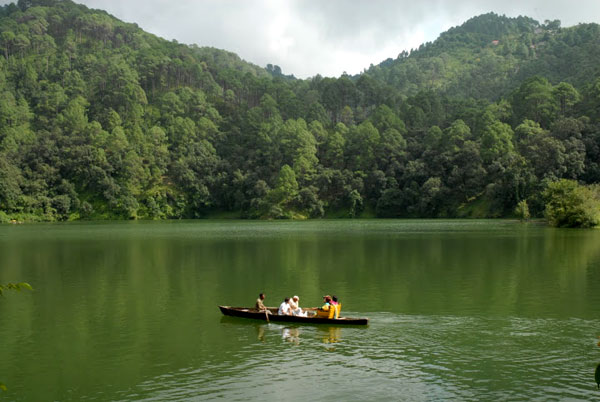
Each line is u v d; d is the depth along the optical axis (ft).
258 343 78.89
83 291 122.31
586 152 471.21
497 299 107.76
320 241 250.37
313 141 636.89
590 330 84.17
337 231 329.72
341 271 148.77
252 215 593.42
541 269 146.82
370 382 62.85
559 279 130.62
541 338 80.02
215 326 89.25
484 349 74.79
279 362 70.23
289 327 87.92
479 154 524.52
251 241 256.11
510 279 131.34
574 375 64.54
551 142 452.35
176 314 98.63
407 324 88.84
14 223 506.89
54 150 615.16
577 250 191.62
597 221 310.65
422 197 528.63
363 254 189.88
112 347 78.18
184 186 633.61
